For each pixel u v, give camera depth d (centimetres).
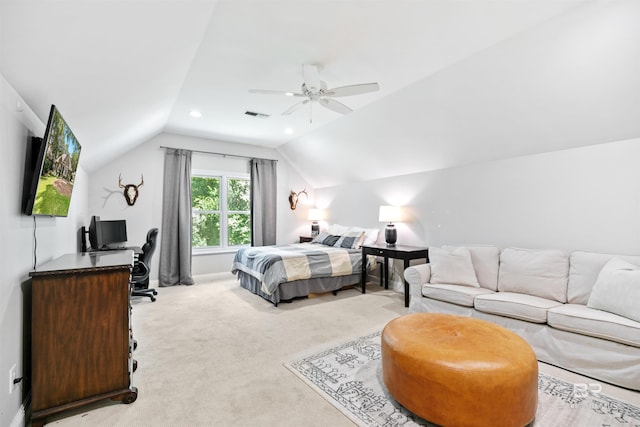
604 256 258
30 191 171
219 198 582
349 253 466
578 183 296
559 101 273
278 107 398
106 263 200
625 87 238
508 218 352
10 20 118
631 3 196
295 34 240
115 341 186
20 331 168
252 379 214
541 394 195
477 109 322
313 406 184
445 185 422
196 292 452
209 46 257
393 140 430
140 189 489
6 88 153
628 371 198
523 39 243
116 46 181
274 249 483
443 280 328
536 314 243
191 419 172
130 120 333
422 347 176
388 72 301
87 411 178
